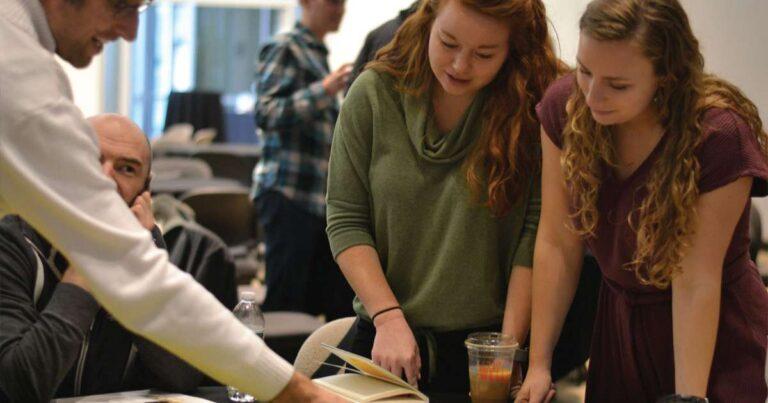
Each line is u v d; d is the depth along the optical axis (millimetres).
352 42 8000
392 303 1941
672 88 1608
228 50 11336
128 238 1325
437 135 1955
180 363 1997
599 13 1546
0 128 1266
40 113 1273
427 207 1961
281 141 4406
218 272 2732
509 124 1917
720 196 1636
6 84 1261
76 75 9844
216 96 10086
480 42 1785
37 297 1939
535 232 1970
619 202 1755
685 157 1626
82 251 1325
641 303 1821
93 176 1318
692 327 1688
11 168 1274
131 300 1327
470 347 1796
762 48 4066
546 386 1827
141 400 1876
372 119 1979
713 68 4109
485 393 1781
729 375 1775
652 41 1527
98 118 2051
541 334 1878
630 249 1765
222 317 1380
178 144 8688
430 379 1998
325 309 4414
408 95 1955
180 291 1351
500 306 2010
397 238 1973
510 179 1933
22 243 1931
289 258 4410
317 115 4367
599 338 1946
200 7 11117
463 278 1956
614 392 1927
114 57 10281
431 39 1854
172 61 11086
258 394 1416
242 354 1382
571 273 1887
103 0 1348
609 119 1594
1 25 1273
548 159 1844
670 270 1680
